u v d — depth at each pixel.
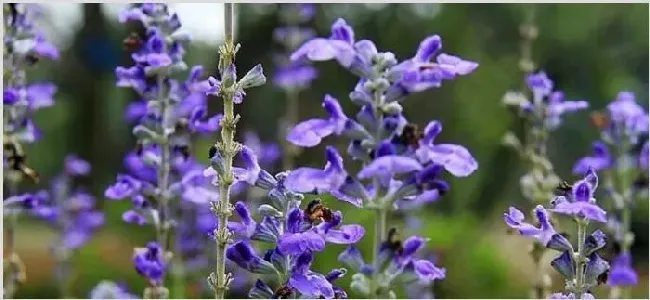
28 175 0.61
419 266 0.45
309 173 0.44
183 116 0.65
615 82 2.09
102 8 1.85
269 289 0.45
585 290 0.45
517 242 1.60
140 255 0.58
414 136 0.45
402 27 2.17
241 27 2.26
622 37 2.16
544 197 0.67
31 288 1.30
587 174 0.46
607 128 0.71
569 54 2.15
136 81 0.59
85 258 1.29
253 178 0.45
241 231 0.45
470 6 2.08
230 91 0.44
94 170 1.79
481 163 1.88
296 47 1.03
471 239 1.43
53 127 2.18
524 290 1.31
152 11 0.59
